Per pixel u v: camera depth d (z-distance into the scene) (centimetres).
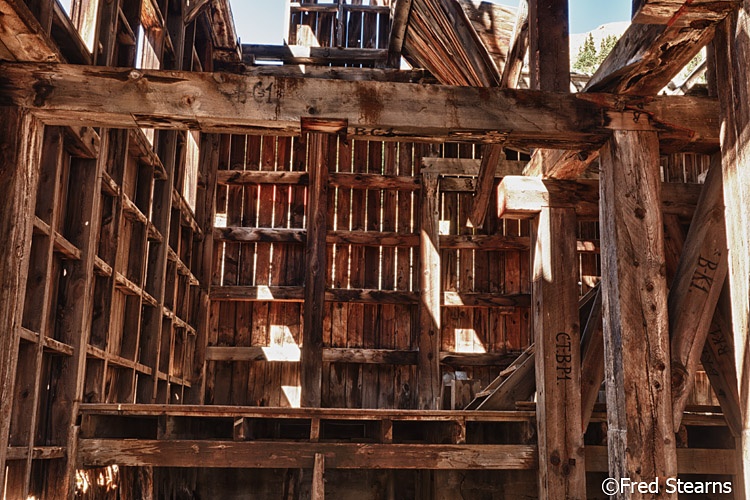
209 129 443
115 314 623
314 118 429
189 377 924
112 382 616
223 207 991
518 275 1005
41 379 495
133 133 625
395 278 1000
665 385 429
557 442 552
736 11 346
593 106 451
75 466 516
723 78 355
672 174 992
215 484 636
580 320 630
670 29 409
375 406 968
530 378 610
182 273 859
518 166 1003
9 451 422
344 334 981
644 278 438
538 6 522
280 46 1011
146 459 528
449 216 1016
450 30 732
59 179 496
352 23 1040
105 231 588
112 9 552
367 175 1002
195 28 859
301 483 638
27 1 425
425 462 549
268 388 966
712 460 560
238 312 978
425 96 440
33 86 416
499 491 584
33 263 464
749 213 329
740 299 333
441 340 988
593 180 611
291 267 986
